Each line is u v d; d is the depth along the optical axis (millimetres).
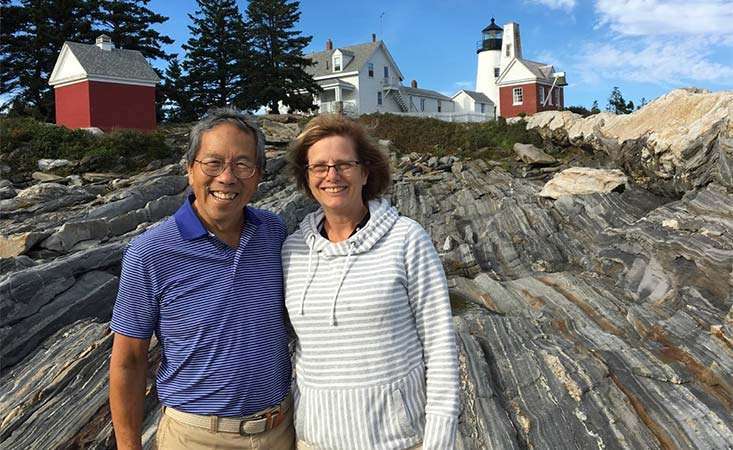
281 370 2941
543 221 13227
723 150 10734
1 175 15945
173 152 19531
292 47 37812
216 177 2750
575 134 19031
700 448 5539
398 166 20531
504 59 52594
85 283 7766
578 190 14250
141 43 36062
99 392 5793
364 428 2602
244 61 36438
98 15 34625
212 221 2867
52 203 12602
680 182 12156
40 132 17875
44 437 5227
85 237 9945
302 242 2904
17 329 6613
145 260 2727
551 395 6348
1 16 31922
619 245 10797
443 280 2740
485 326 7992
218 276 2783
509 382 6613
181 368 2797
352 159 2809
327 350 2668
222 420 2779
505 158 20953
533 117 23344
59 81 24828
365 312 2611
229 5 37812
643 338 7797
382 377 2602
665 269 9219
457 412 2609
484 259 12008
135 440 2912
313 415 2699
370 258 2693
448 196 16734
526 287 9859
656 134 12961
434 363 2664
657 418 5992
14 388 5840
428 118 26516
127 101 24766
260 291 2855
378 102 49844
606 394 6359
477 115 37719
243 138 2812
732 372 6559
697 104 13023
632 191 13852
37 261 8617
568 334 8047
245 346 2785
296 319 2768
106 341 6523
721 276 8391
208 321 2746
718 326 7332
